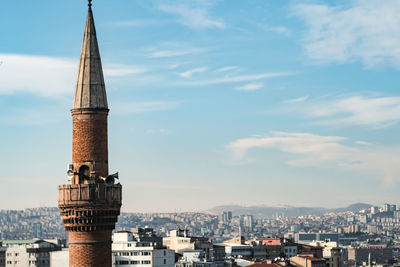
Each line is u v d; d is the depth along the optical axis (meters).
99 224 83.19
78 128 84.38
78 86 85.00
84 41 86.00
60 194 83.19
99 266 83.56
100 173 84.31
